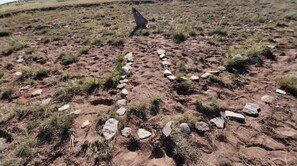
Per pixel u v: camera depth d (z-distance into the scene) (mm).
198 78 6832
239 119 5039
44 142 4703
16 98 6527
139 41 11102
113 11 22672
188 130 4664
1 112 5770
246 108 5383
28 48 11047
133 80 6996
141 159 4180
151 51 9547
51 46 11398
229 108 5469
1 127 5234
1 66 9023
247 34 11281
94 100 6094
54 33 13938
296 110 5301
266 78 6793
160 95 6027
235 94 6074
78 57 9445
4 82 7574
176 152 4199
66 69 8344
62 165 4176
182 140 4426
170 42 10656
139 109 5363
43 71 7961
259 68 7426
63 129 4922
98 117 5250
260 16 15203
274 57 8180
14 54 10477
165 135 4543
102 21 17094
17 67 8852
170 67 7789
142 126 4957
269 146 4352
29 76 7844
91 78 7180
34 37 13406
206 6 22750
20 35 14312
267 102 5621
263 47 8562
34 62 9297
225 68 7488
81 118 5367
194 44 10195
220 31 11633
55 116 5242
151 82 6801
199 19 15898
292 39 9984
